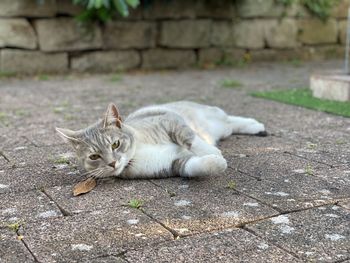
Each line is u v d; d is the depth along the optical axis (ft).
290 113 5.73
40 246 2.53
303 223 2.72
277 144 4.39
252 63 11.21
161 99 6.78
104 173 3.37
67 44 9.51
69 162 4.01
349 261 2.31
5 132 5.08
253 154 4.08
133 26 9.99
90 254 2.44
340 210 2.89
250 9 11.13
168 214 2.88
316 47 12.17
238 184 3.37
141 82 8.55
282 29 11.62
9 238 2.64
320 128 4.98
